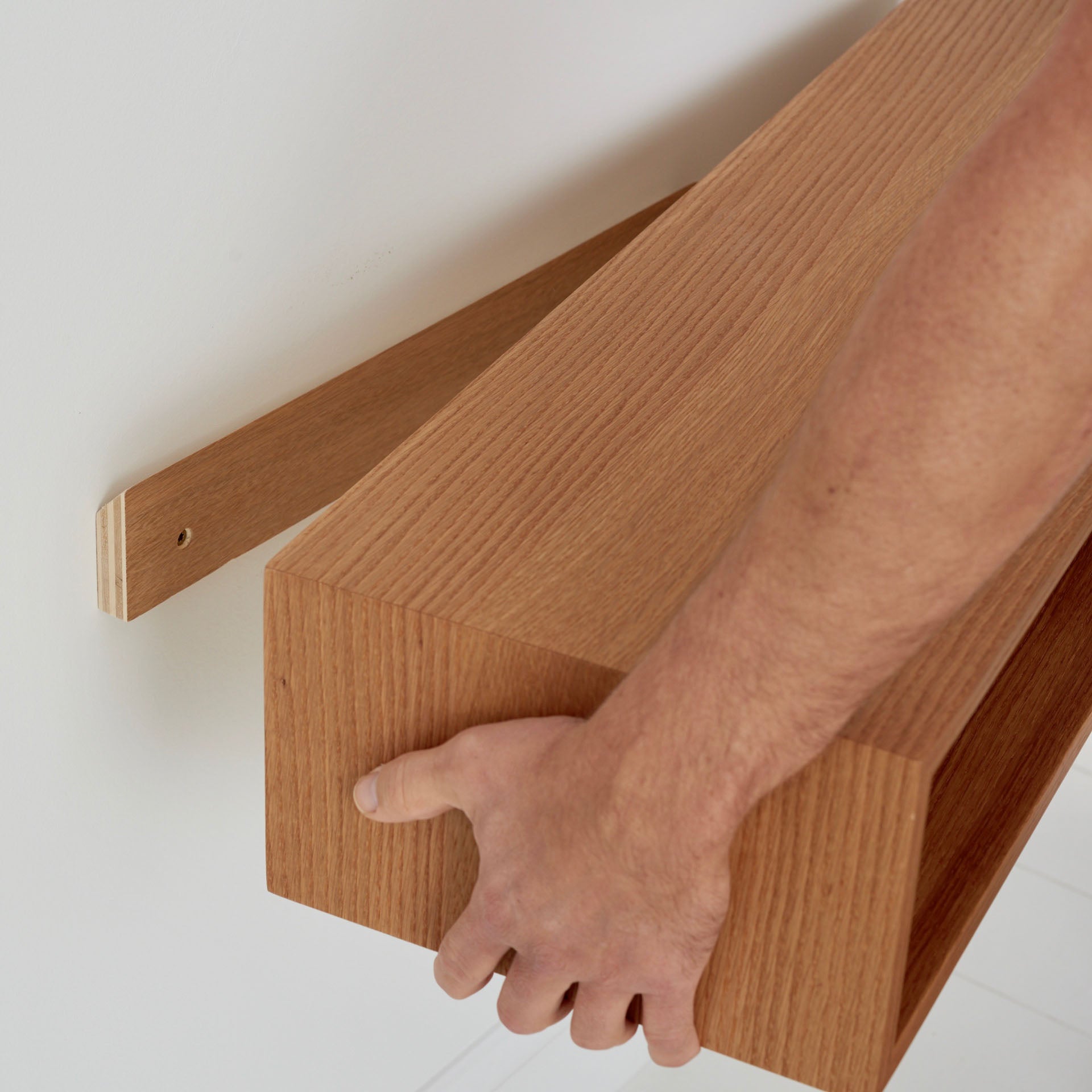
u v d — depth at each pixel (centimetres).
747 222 89
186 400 77
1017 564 61
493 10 87
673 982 56
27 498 71
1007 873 73
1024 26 115
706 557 61
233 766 97
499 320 98
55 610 75
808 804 53
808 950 56
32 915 84
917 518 44
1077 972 171
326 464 87
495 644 56
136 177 69
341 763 63
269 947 107
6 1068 88
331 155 79
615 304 81
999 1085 157
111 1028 95
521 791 55
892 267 46
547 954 56
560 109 98
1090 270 40
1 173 62
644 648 55
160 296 73
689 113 114
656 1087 161
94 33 64
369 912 66
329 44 76
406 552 61
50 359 68
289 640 60
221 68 70
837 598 45
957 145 98
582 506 64
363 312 87
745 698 48
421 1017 129
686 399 72
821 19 128
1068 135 40
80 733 81
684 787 50
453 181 90
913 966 64
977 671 55
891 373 43
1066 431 43
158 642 84
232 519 81
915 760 50
